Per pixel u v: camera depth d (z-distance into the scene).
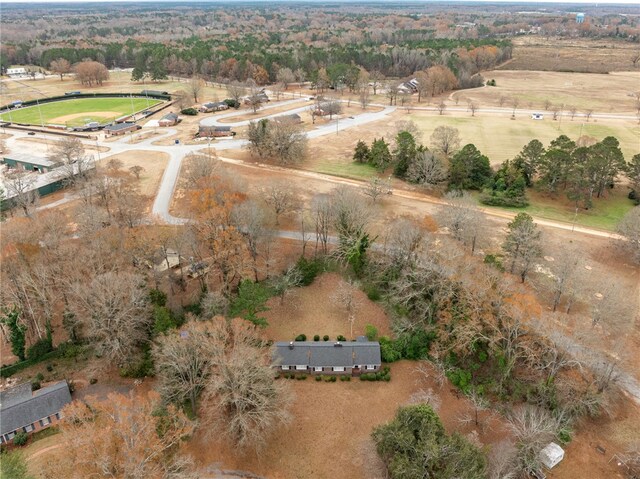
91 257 71.12
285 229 101.38
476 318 63.84
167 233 80.06
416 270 72.56
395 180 127.94
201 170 108.12
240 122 184.62
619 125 174.25
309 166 138.00
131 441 44.38
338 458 55.91
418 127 173.25
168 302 73.44
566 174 113.19
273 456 56.12
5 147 157.62
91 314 63.94
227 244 76.44
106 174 119.56
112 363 67.88
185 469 49.66
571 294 77.31
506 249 85.25
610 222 106.06
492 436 58.31
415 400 62.50
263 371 55.81
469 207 93.56
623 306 72.81
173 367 57.75
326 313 79.00
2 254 72.69
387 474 49.59
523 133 166.12
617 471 53.59
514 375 64.44
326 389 65.56
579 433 57.97
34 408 58.66
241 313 70.44
